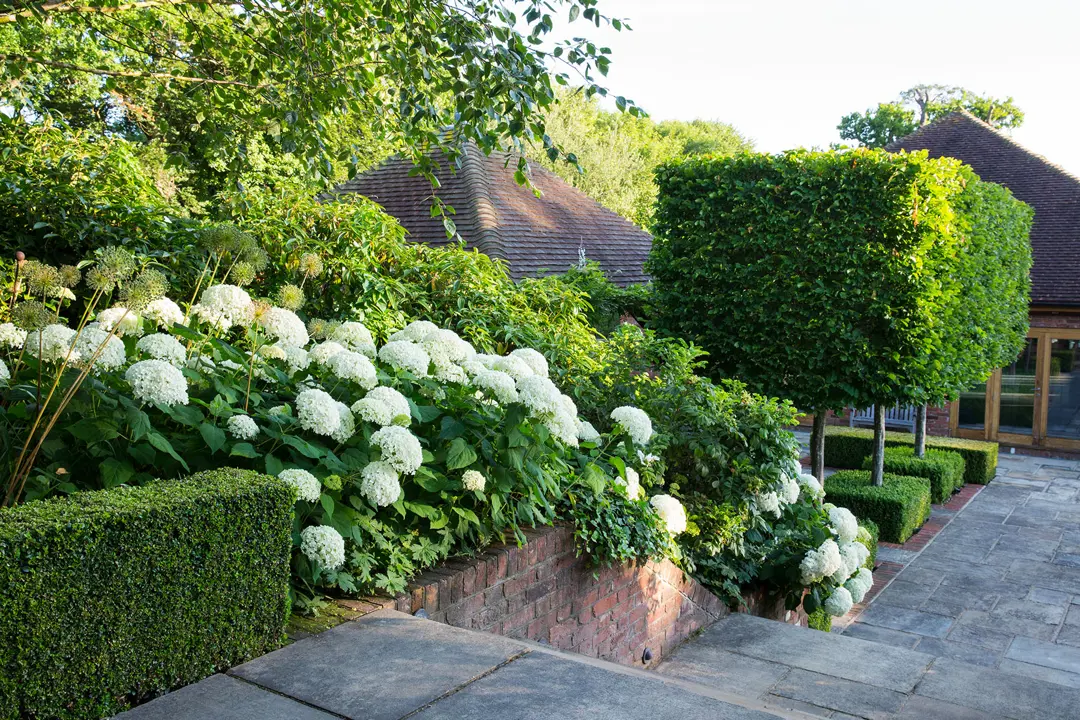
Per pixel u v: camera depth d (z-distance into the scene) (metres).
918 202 9.54
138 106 11.57
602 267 13.73
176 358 3.57
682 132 48.75
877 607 9.19
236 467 3.59
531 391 4.19
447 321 7.25
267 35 6.51
